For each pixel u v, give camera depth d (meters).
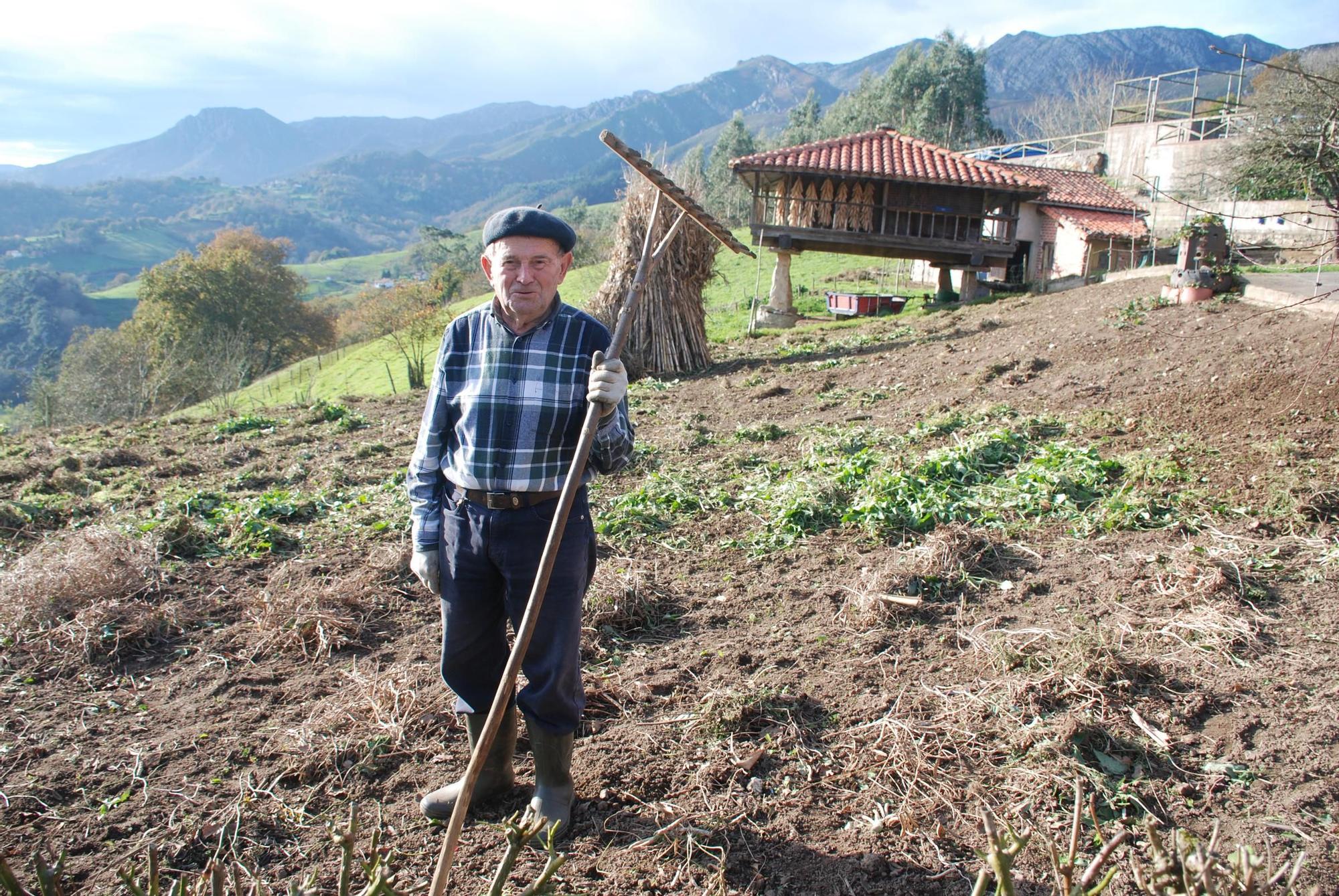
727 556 5.64
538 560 2.81
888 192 20.42
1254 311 10.76
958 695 3.76
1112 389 8.71
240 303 53.84
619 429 2.83
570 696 2.96
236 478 8.46
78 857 2.97
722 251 38.53
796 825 3.07
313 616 4.72
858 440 8.16
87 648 4.46
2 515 7.11
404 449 9.77
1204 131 30.11
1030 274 28.03
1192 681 3.74
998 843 1.75
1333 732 3.32
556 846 2.97
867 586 4.83
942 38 55.31
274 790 3.33
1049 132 60.53
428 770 3.43
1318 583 4.56
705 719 3.67
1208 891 1.76
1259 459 6.29
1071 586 4.75
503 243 2.62
